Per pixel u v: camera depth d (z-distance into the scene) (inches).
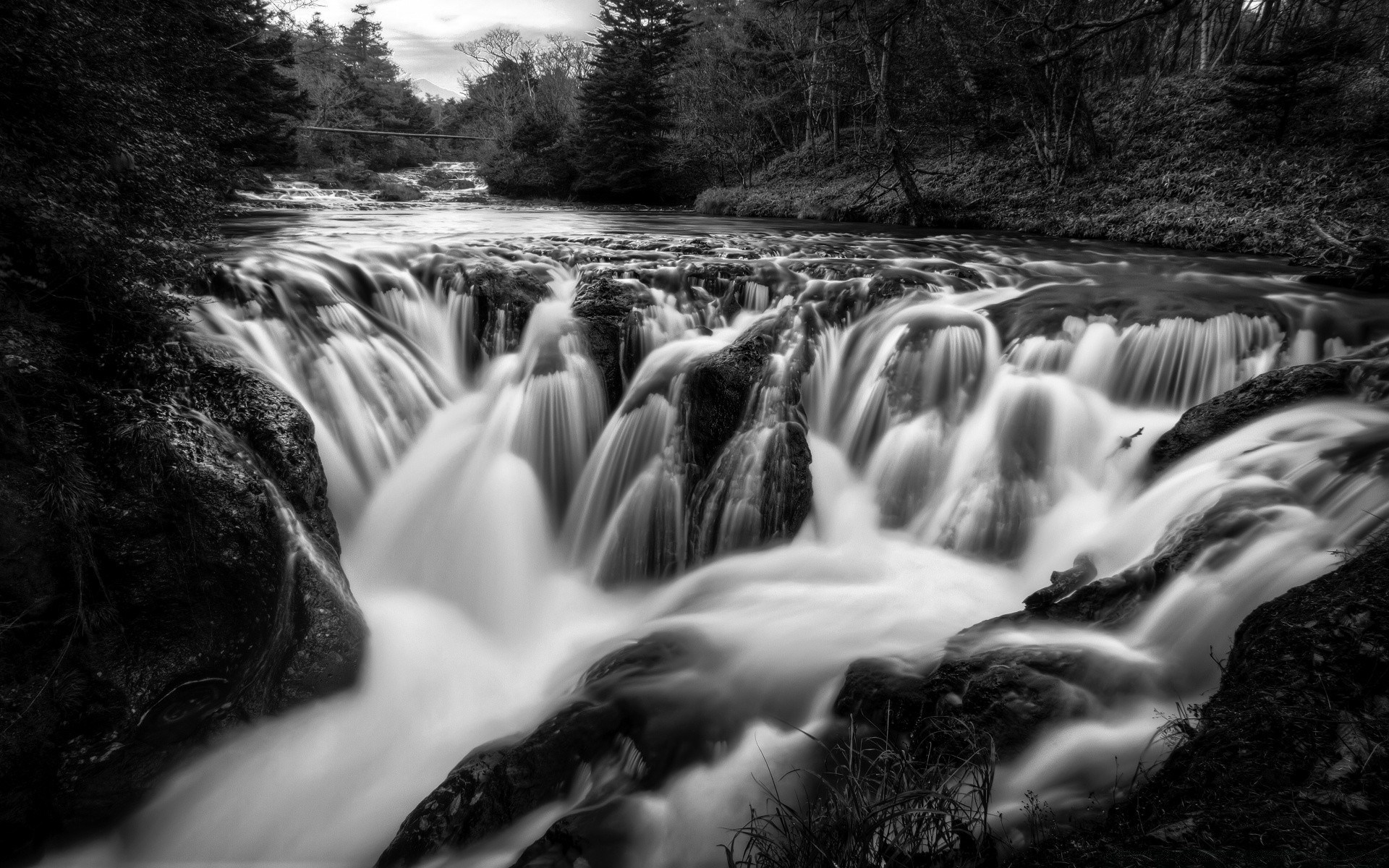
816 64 1291.8
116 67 243.0
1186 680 149.6
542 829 157.9
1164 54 1097.4
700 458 288.8
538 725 186.5
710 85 1656.0
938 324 330.3
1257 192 689.0
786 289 384.8
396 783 193.2
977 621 223.3
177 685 189.9
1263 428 232.5
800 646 210.2
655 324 350.6
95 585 184.5
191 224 259.0
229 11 674.2
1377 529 160.2
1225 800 95.3
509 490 297.3
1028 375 312.0
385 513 281.6
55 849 174.2
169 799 182.2
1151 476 250.7
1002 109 1042.7
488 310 350.0
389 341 323.9
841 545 276.5
